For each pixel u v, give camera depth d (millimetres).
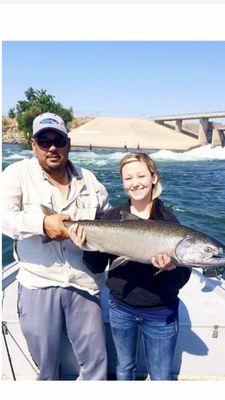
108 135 51844
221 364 3330
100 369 3053
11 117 45781
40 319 2889
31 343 2957
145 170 2844
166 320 2760
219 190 19234
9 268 4477
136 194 2881
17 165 2982
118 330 2869
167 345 2795
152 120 59000
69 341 3256
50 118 2824
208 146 50875
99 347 3025
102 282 3170
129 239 2861
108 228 2896
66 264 2910
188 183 21766
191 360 3324
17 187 2900
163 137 53875
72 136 50500
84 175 3145
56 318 2918
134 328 2865
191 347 3336
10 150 34344
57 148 2848
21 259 2957
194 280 4434
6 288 3982
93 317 3023
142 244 2834
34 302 2891
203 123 52688
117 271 2834
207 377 3312
